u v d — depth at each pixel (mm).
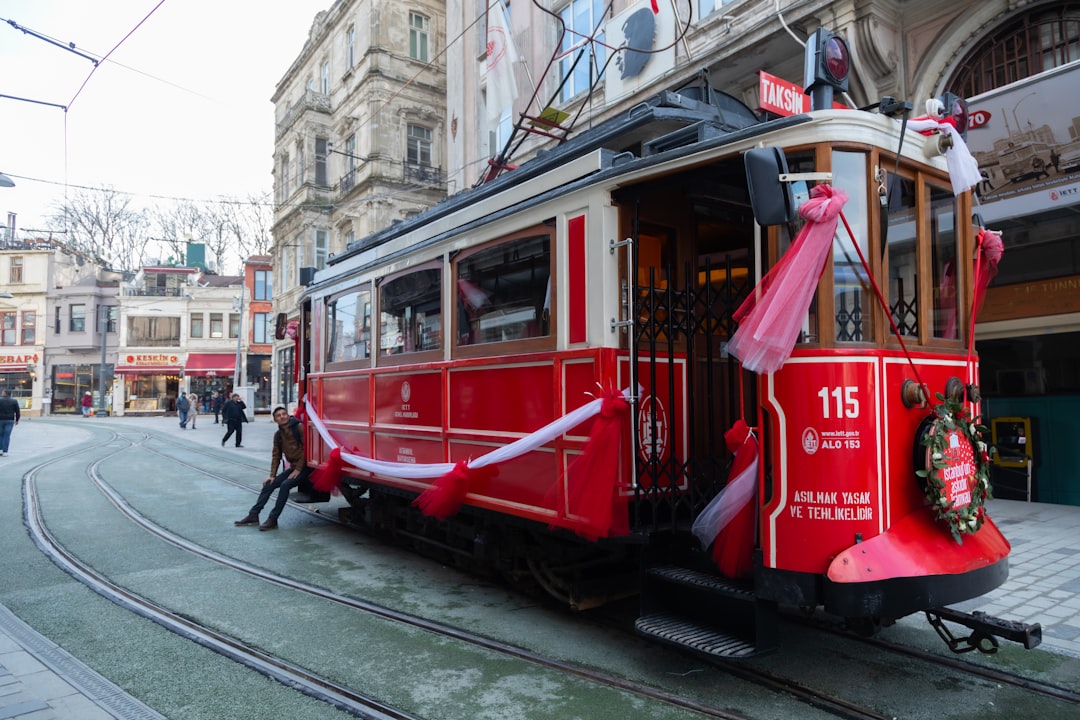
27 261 45844
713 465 4984
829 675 4289
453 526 6594
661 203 5113
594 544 4895
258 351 44125
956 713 3803
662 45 13141
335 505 10711
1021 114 8766
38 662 4555
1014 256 9547
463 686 4223
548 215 5137
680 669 4438
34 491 11672
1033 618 5230
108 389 45062
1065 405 9406
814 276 3740
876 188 3916
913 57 10336
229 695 4117
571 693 4105
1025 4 9133
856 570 3586
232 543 8133
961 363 4410
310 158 27875
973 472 4141
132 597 5945
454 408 6105
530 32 17422
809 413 3791
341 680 4316
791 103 5703
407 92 24953
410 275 6965
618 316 4684
